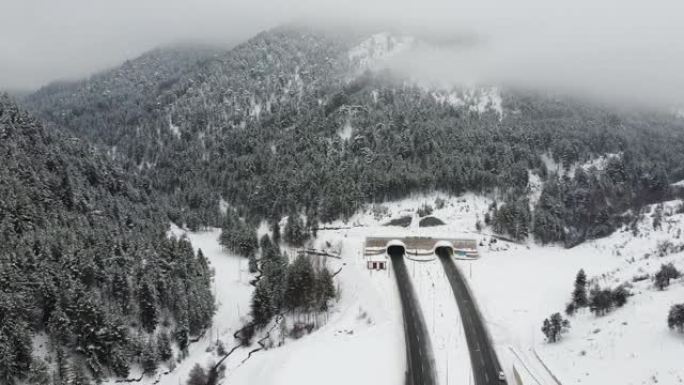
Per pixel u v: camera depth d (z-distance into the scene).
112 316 137.25
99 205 198.88
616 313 137.75
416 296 166.50
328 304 168.25
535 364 127.19
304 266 165.88
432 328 147.62
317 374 129.50
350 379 126.75
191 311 151.25
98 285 147.62
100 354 132.50
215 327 156.88
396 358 133.88
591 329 134.62
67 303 132.88
